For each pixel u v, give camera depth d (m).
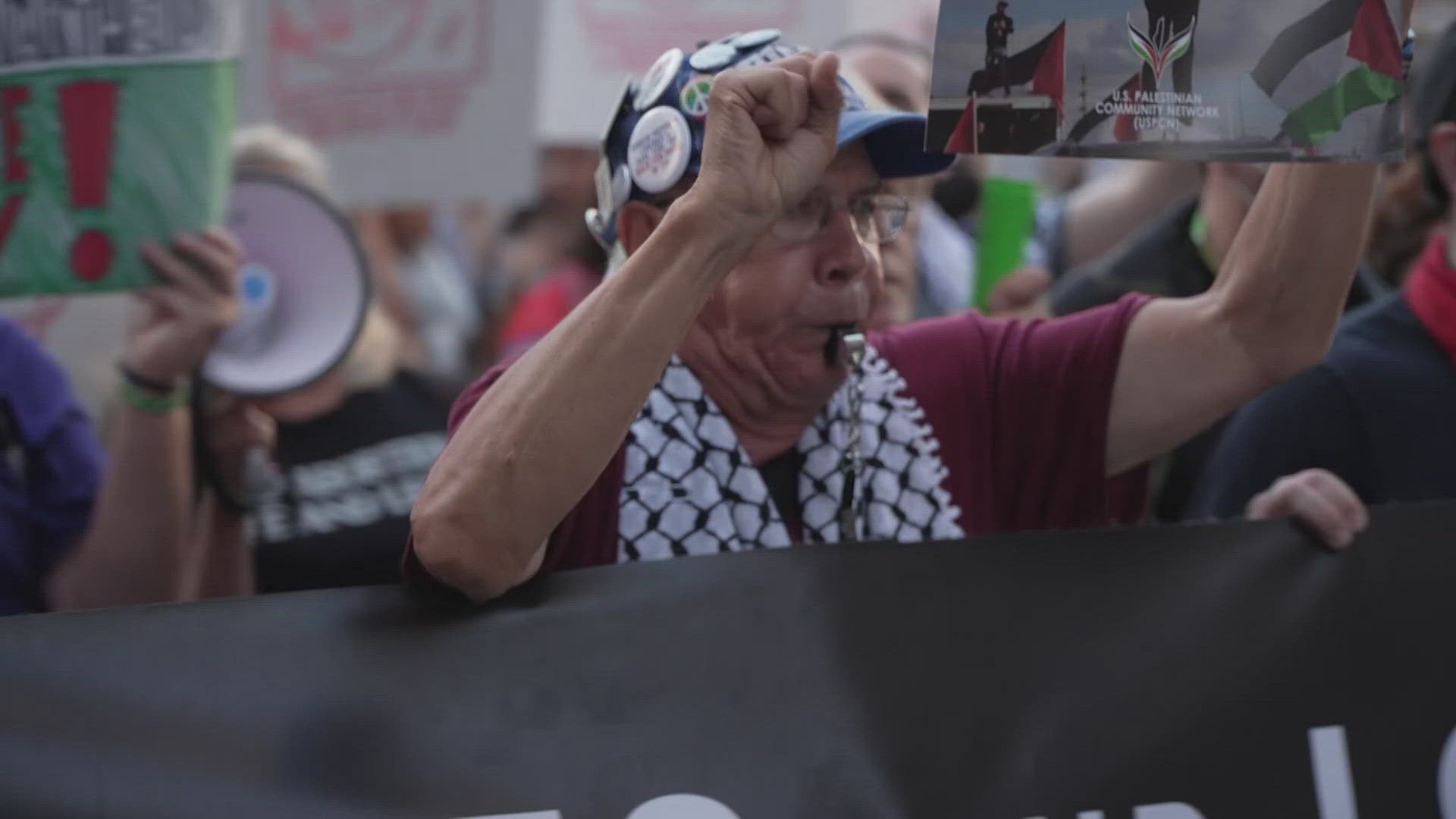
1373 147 1.63
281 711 1.60
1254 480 2.26
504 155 3.17
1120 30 1.57
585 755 1.63
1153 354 1.90
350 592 1.64
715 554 1.71
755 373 1.79
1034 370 1.92
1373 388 2.23
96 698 1.57
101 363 2.62
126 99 2.28
